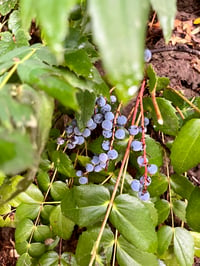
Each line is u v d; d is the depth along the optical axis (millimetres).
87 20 251
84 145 394
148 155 325
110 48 104
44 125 193
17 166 133
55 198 383
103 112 327
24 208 379
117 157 341
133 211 307
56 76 194
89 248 319
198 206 330
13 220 410
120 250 319
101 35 104
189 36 486
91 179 374
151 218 308
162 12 154
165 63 465
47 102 196
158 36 464
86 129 339
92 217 316
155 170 313
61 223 368
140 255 317
